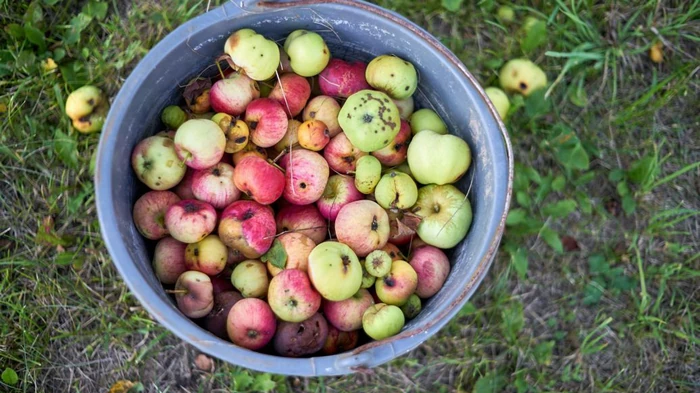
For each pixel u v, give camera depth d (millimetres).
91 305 804
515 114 864
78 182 814
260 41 687
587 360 848
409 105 757
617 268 864
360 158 726
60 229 809
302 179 713
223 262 709
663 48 886
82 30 831
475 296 840
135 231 688
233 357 610
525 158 865
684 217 863
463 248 718
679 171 856
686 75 884
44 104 816
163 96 703
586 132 878
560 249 834
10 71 813
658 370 852
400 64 713
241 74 719
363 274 714
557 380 842
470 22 871
